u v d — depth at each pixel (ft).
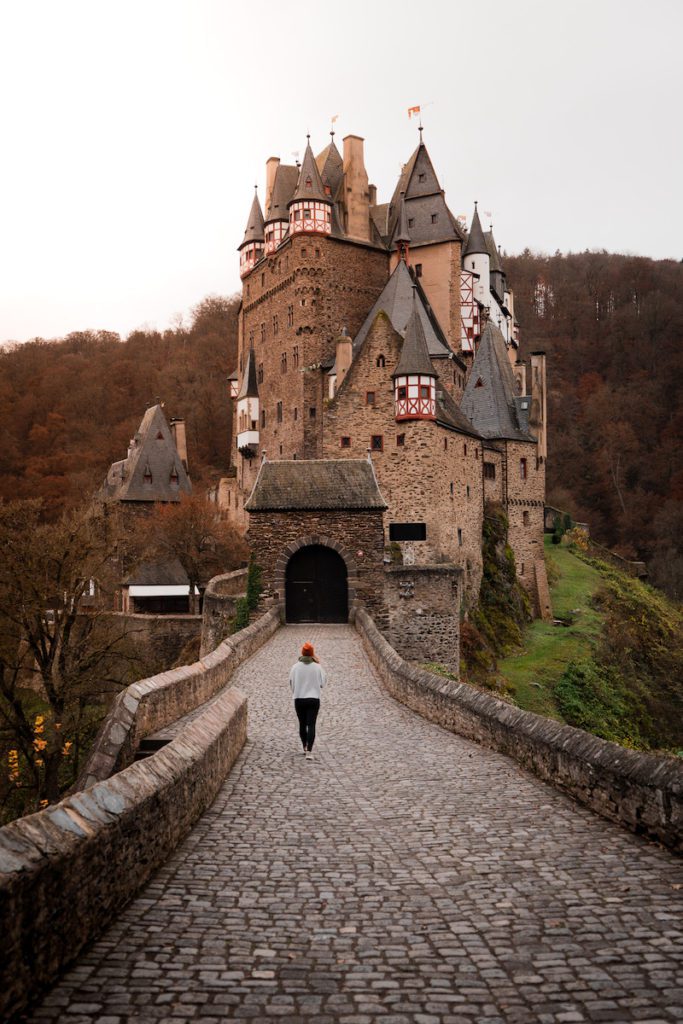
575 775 32.91
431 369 175.22
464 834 28.37
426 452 174.09
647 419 390.42
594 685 164.96
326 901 22.21
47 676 106.83
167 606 209.15
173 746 29.60
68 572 110.32
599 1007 16.35
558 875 23.93
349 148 241.96
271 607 119.24
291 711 58.29
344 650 91.91
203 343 427.33
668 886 22.76
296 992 17.10
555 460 379.76
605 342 439.63
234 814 31.27
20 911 16.10
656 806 26.86
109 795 22.33
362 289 239.30
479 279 275.80
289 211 236.43
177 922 20.72
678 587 294.25
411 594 128.36
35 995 16.62
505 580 200.85
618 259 487.61
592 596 218.59
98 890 19.94
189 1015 16.11
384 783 36.60
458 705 49.19
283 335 240.94
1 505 116.16
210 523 196.13
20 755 109.09
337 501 120.78
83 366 397.19
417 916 21.11
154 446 250.78
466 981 17.53
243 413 257.34
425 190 245.86
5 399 355.56
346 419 180.34
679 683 187.62
